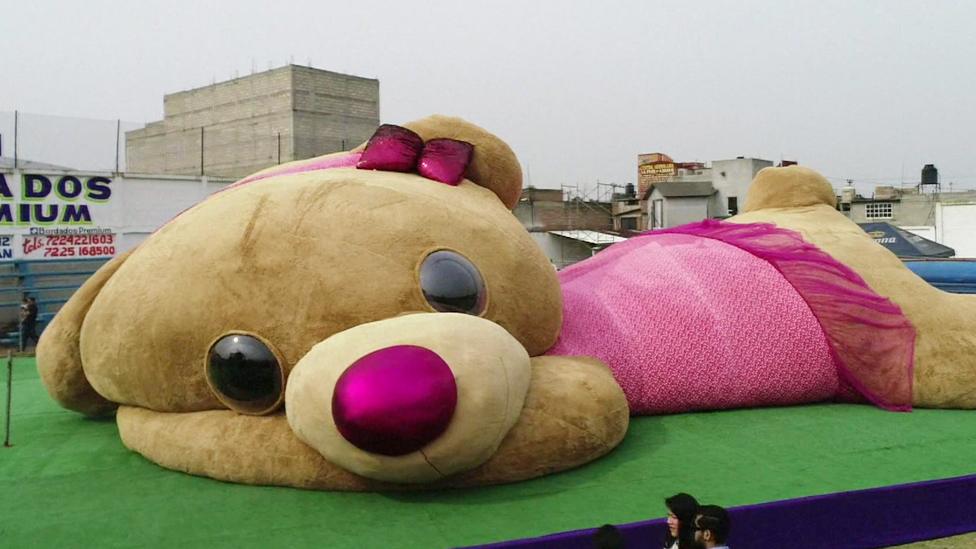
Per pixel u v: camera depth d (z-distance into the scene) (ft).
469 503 14.44
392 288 15.39
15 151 53.47
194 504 14.66
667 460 16.99
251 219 16.24
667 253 22.40
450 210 16.84
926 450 17.89
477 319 14.60
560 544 12.77
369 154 18.65
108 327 17.16
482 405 13.46
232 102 96.37
